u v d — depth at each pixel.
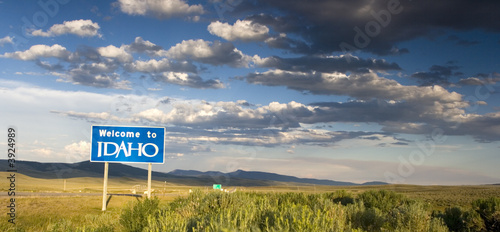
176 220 6.43
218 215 6.67
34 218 20.66
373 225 10.93
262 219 6.57
